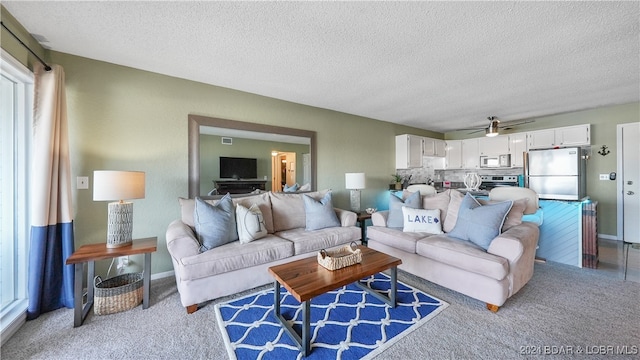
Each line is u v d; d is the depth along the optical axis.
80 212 2.33
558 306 2.04
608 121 4.03
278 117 3.56
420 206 3.10
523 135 4.85
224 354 1.55
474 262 2.04
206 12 1.69
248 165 3.30
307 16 1.73
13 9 1.64
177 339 1.68
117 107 2.48
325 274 1.78
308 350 1.54
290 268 1.89
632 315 1.90
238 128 3.19
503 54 2.26
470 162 5.64
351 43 2.08
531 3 1.59
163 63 2.45
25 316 1.84
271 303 2.14
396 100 3.63
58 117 2.02
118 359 1.51
